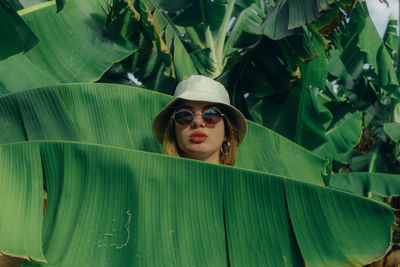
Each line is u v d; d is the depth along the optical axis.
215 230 1.13
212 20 3.49
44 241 1.14
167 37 2.96
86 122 1.77
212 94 1.70
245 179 1.14
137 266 1.08
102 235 1.13
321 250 1.07
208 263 1.09
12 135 1.61
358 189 3.28
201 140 1.65
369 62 3.64
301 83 3.40
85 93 1.79
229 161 1.84
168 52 2.67
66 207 1.18
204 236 1.12
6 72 2.04
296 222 1.10
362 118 6.09
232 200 1.14
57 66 2.25
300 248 1.08
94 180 1.19
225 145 1.84
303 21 2.50
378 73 3.78
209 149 1.66
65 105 1.75
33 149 1.25
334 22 2.60
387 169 4.27
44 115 1.66
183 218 1.14
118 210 1.15
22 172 1.23
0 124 1.61
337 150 4.12
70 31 2.42
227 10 3.74
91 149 1.20
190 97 1.65
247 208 1.13
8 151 1.25
